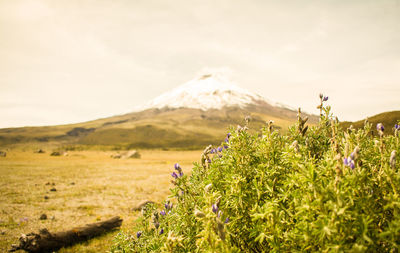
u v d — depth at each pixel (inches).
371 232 62.0
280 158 92.0
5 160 2094.0
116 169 1604.3
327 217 58.3
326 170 69.2
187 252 83.7
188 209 99.0
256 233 74.1
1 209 545.6
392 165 64.0
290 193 73.3
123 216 503.5
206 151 110.5
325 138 109.9
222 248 61.8
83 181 1034.1
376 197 67.6
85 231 367.6
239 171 95.2
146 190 813.9
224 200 88.5
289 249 67.2
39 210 547.8
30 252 315.6
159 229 102.6
